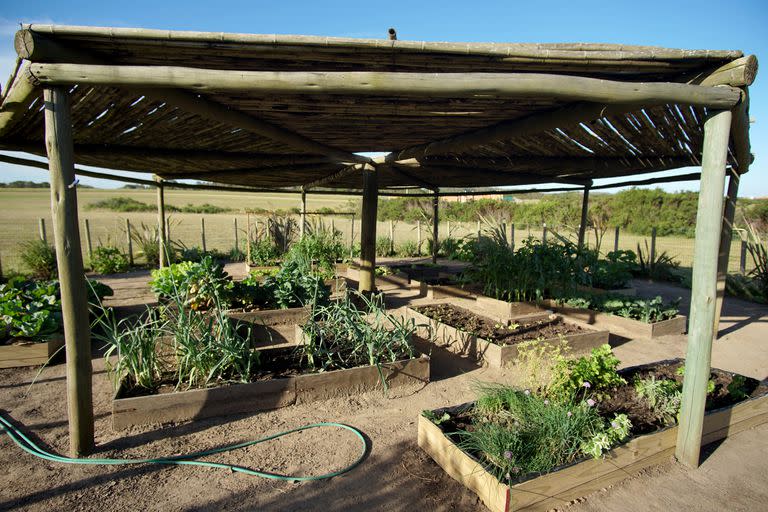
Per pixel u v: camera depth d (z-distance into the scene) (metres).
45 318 4.64
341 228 21.20
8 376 4.26
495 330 5.35
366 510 2.46
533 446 2.61
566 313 6.58
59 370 4.43
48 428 3.27
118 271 10.83
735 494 2.65
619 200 25.33
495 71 2.80
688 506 2.54
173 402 3.32
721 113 2.65
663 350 5.32
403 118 3.96
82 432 2.86
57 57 2.39
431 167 7.02
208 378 3.56
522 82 2.46
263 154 6.24
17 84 2.81
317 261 9.52
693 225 23.03
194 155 5.76
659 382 3.38
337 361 4.15
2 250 12.70
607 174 6.95
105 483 2.63
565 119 3.43
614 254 8.93
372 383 3.94
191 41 2.37
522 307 6.49
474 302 7.46
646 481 2.76
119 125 4.10
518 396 3.07
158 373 3.73
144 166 6.97
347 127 4.44
